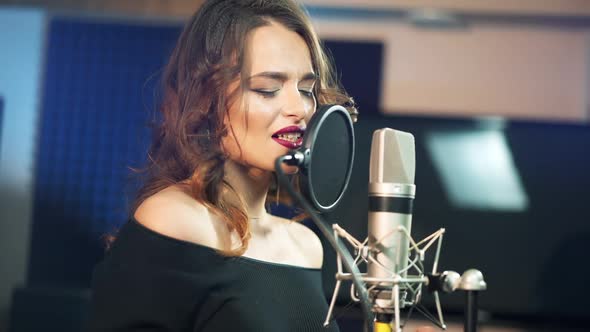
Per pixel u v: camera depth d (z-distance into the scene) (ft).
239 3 4.49
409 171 3.62
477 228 13.03
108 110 16.69
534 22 15.23
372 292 3.48
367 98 15.64
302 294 4.60
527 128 13.07
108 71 16.69
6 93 16.76
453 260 13.05
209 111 4.42
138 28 16.69
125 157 16.56
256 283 4.39
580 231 12.90
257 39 4.36
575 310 12.82
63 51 16.79
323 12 15.58
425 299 12.43
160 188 4.44
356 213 12.57
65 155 16.72
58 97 16.78
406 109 15.65
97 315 4.09
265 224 4.89
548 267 12.91
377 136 3.61
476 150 13.12
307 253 5.08
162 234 4.12
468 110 15.48
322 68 4.66
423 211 13.12
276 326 4.32
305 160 3.42
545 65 15.33
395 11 15.25
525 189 13.01
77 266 16.52
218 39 4.43
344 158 3.68
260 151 4.32
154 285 4.02
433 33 15.65
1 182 16.67
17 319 14.40
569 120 15.21
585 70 15.20
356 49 15.72
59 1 16.44
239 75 4.32
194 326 4.15
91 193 16.62
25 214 16.70
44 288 14.56
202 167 4.33
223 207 4.38
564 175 12.98
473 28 15.53
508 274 12.93
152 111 5.02
